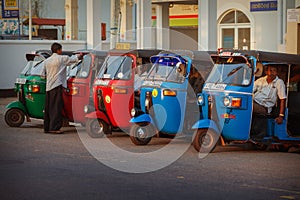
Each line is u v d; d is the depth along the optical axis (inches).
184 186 382.6
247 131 502.9
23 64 1031.6
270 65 519.5
